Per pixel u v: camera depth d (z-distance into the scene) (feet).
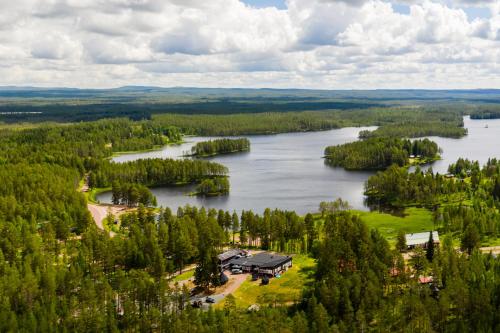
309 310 471.62
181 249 640.17
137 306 512.22
